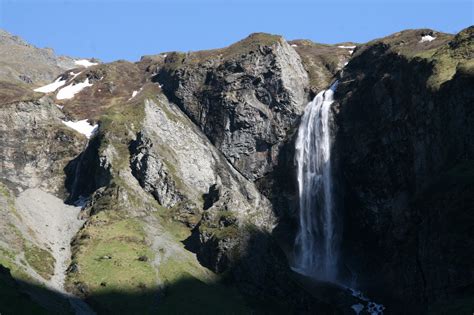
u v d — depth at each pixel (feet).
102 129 559.38
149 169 517.96
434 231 370.32
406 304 401.29
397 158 447.83
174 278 401.29
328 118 532.32
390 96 472.85
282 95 584.81
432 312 342.03
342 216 492.95
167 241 458.91
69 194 544.21
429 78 432.25
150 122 579.89
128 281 383.65
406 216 420.36
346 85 547.49
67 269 394.11
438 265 358.23
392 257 434.71
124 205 482.69
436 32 545.03
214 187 529.04
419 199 403.13
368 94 502.38
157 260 419.95
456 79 404.36
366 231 470.39
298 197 531.09
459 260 342.85
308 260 500.33
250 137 579.89
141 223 471.62
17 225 424.05
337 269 481.05
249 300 404.16
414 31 563.48
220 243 439.22
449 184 374.43
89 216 481.46
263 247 449.48
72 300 356.79
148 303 367.04
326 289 442.09
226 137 583.58
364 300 433.89
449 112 403.54
